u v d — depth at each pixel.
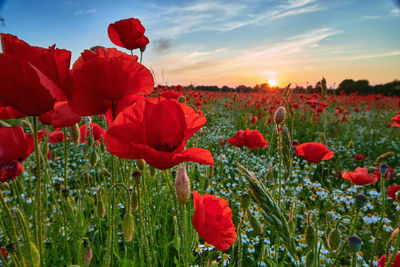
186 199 0.15
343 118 1.22
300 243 0.36
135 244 0.35
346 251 0.35
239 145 0.41
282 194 0.39
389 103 2.05
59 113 0.12
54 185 0.31
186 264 0.16
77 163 0.67
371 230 0.43
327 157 0.40
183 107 0.13
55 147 0.73
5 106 0.11
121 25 0.25
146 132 0.12
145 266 0.28
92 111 0.13
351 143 0.83
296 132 1.19
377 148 1.01
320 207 0.53
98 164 0.53
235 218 0.45
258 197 0.13
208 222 0.16
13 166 0.13
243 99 2.09
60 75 0.12
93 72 0.12
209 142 0.91
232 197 0.51
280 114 0.22
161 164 0.11
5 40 0.11
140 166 0.17
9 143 0.13
